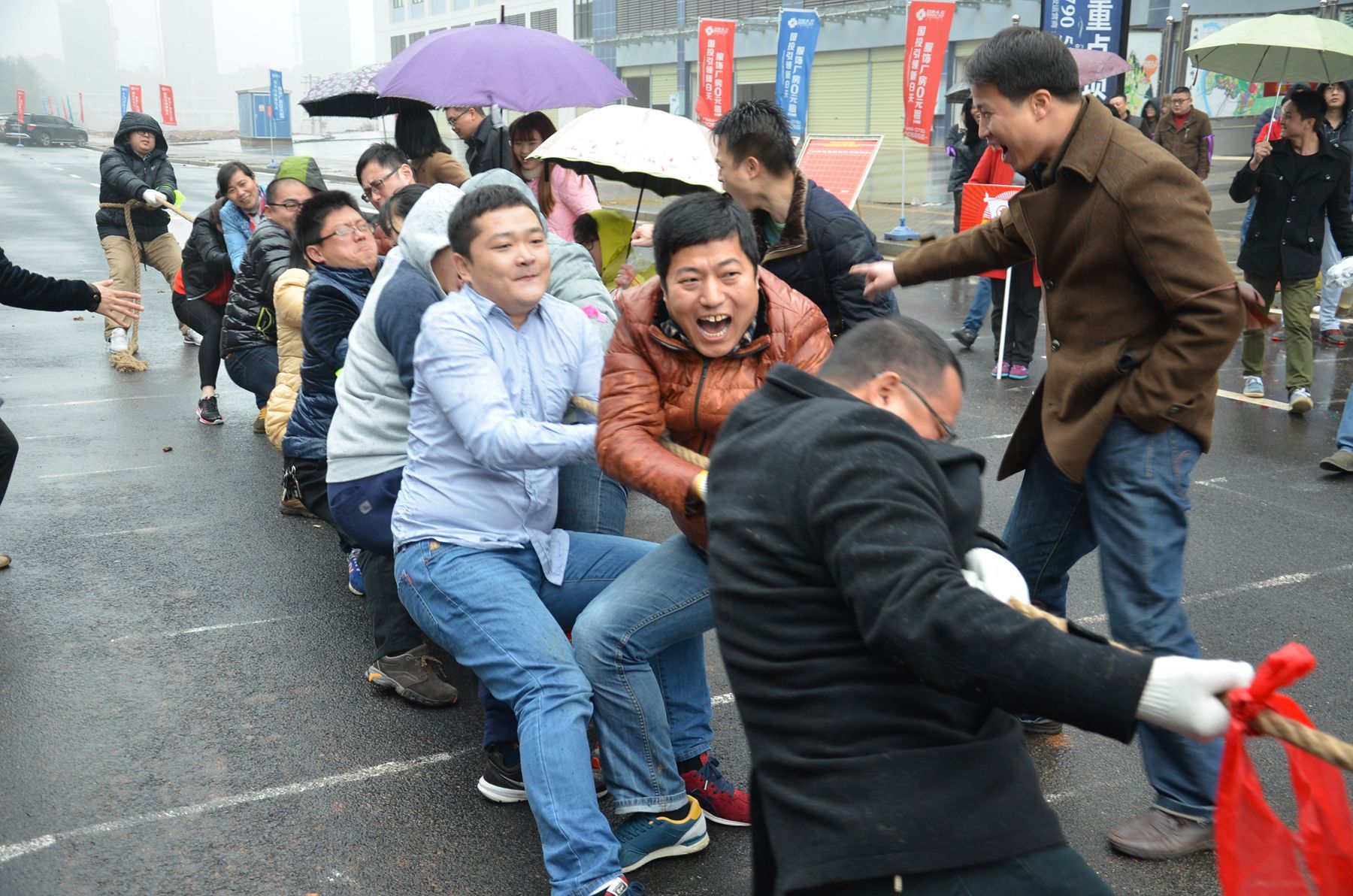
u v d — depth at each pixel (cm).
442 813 320
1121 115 1072
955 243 323
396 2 5444
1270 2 1817
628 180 517
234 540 539
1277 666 140
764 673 164
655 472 250
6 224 2038
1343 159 703
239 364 609
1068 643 145
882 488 155
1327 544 511
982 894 155
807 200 327
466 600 273
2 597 471
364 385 341
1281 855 148
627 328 262
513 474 287
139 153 929
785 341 259
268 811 320
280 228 596
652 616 265
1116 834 295
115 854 300
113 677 400
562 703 259
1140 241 265
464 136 761
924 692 161
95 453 688
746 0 2947
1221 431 695
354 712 377
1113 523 287
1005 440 695
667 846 284
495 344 284
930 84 1341
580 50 741
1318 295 952
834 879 155
